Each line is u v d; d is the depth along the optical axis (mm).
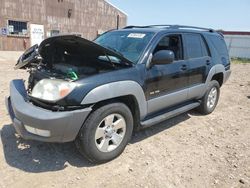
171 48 4742
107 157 3691
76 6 27375
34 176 3354
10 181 3227
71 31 27375
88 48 3695
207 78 5664
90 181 3334
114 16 31844
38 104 3453
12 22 22672
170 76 4512
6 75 9305
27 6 23359
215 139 4816
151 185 3340
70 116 3215
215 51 5996
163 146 4367
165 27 4984
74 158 3801
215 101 6258
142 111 4066
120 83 3629
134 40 4441
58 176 3385
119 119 3766
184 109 5109
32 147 4008
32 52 4418
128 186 3293
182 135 4871
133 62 3990
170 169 3713
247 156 4227
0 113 5199
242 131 5309
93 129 3439
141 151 4133
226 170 3781
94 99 3357
